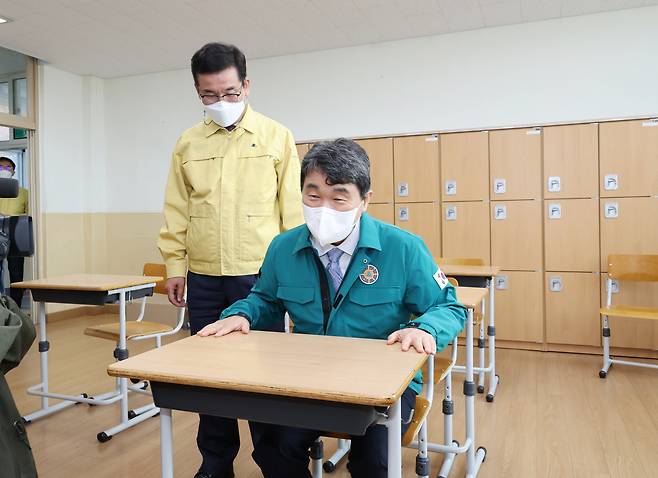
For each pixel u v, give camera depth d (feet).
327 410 3.36
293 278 4.88
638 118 13.60
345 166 4.20
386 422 3.54
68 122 19.58
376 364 3.66
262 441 4.62
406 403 4.47
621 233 13.75
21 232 4.73
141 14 14.35
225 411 3.67
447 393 7.45
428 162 15.61
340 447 8.09
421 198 15.70
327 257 4.76
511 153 14.75
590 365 13.05
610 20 14.16
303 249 4.82
